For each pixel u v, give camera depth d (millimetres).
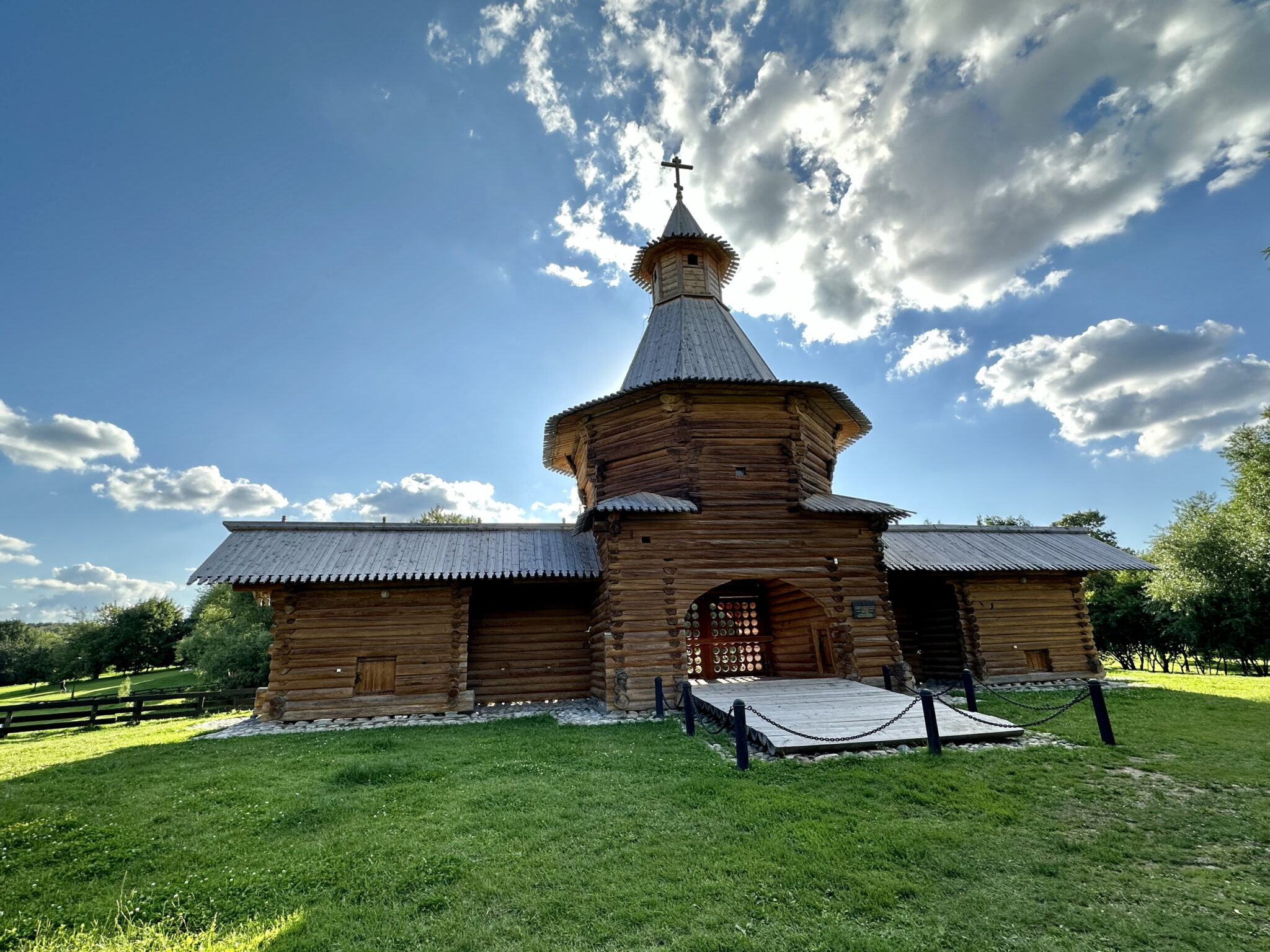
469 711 15977
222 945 4625
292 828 7078
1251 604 24781
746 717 11031
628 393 17125
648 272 24031
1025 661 19359
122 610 65625
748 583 19703
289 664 15680
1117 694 15617
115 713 17703
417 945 4559
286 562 16312
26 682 73312
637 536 15523
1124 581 35688
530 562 17344
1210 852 5832
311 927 4855
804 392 17469
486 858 6004
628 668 14539
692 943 4426
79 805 8320
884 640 15969
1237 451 31797
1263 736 10211
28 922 5156
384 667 16125
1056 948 4320
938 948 4332
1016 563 19422
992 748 9430
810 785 7855
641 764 9289
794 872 5461
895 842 6043
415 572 16188
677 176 24469
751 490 16484
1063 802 7148
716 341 20422
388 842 6496
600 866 5727
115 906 5414
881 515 16578
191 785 9086
